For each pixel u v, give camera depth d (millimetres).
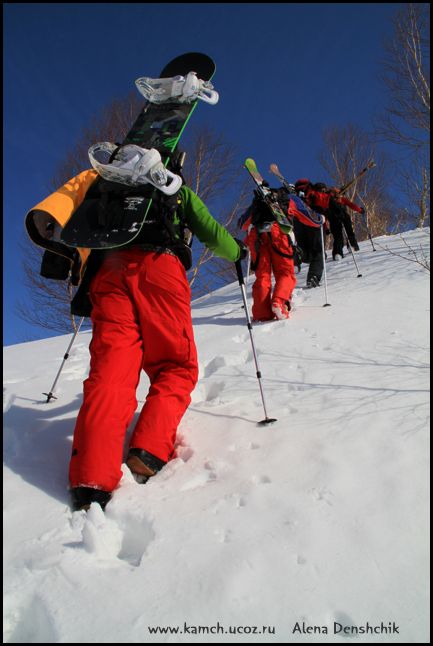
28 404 2752
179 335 2051
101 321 2000
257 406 2420
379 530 1414
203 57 2949
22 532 1521
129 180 2068
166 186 2080
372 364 2818
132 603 1198
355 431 1991
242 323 4793
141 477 1873
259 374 2244
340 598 1200
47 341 5801
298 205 5145
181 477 1788
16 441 2188
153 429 1900
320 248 6016
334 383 2594
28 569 1338
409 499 1534
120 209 2014
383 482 1631
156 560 1339
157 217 2068
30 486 1796
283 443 1964
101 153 2283
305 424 2119
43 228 2074
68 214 2008
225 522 1487
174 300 2035
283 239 4680
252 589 1228
